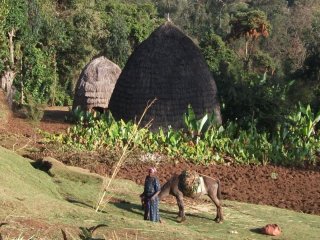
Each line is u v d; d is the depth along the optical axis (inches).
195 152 695.7
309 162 685.3
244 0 3142.2
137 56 832.9
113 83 1024.9
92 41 1648.6
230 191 547.5
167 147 712.4
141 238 319.6
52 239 292.4
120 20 1721.2
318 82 1291.8
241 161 681.6
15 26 1174.3
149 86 812.6
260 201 518.0
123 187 516.1
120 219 351.3
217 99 831.1
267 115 802.8
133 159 649.0
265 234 402.6
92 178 519.2
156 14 2383.1
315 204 513.0
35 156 645.3
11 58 1144.2
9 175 444.5
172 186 426.9
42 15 1427.2
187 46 831.1
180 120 800.9
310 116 764.6
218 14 2797.7
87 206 446.6
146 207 415.5
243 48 2301.9
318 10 2960.1
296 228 422.0
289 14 2785.4
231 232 400.2
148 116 800.9
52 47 1454.2
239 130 772.0
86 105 1010.7
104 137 741.9
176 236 333.7
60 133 793.6
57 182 506.6
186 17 2731.3
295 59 2197.3
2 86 1104.2
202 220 434.6
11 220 312.0
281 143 701.9
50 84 1421.0
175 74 813.2
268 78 966.4
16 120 922.1
